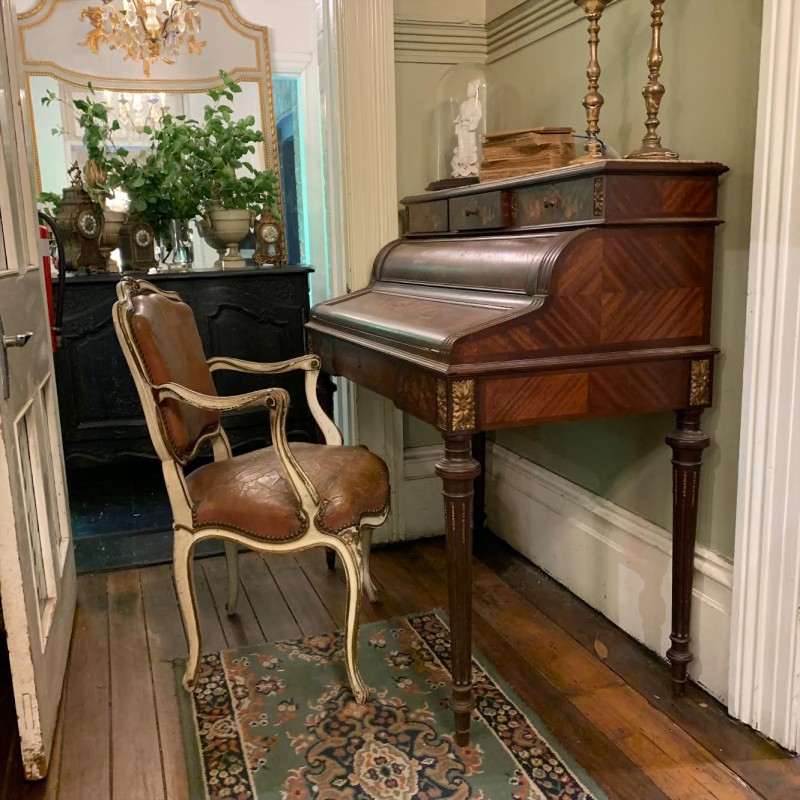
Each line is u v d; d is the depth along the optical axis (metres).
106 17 3.51
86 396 3.29
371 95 2.46
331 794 1.51
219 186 3.40
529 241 1.71
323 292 3.95
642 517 2.06
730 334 1.70
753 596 1.64
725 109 1.67
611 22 2.03
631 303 1.61
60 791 1.54
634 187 1.57
